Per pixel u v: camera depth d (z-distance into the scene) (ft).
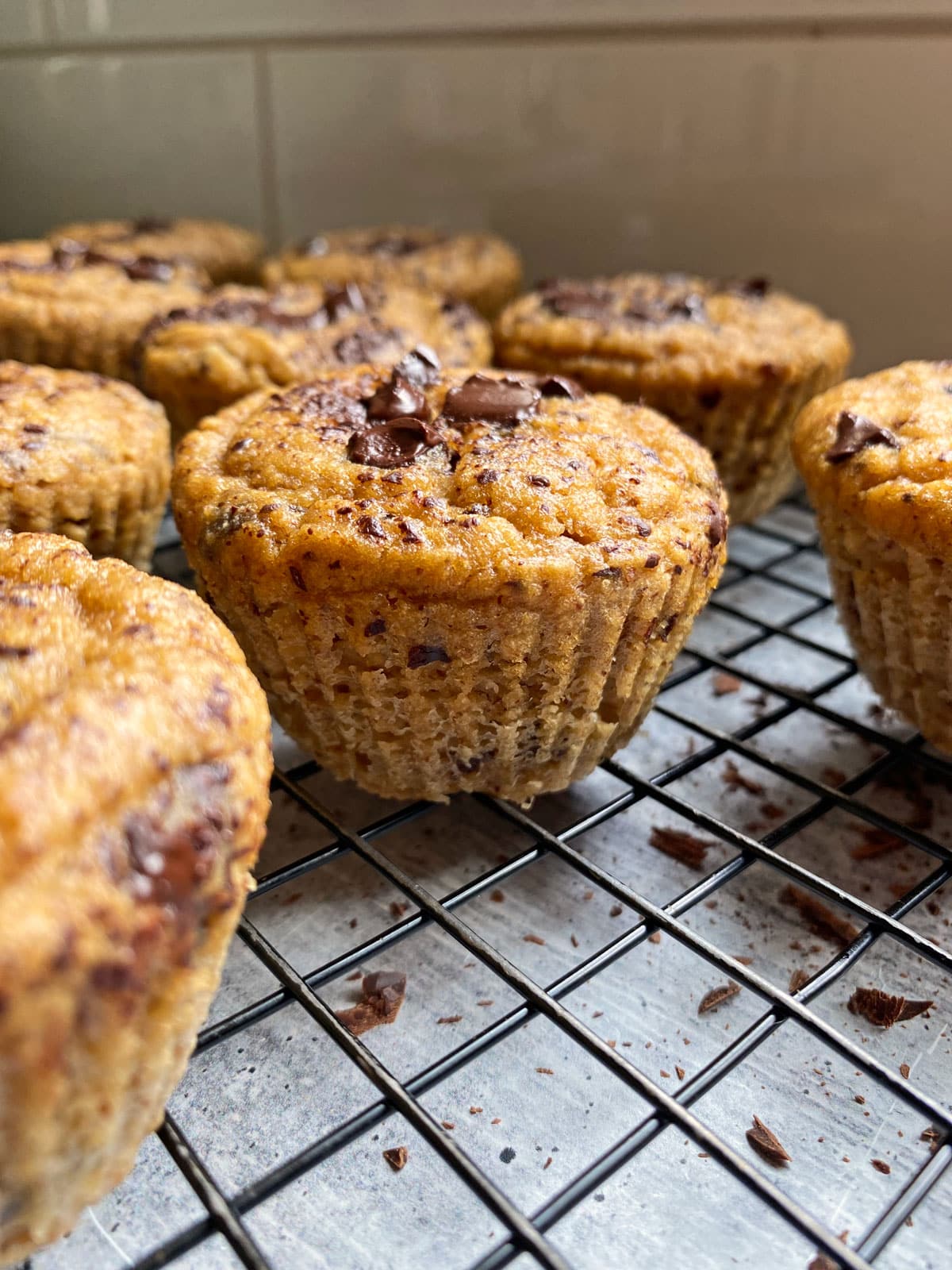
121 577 0.33
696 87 0.80
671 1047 0.37
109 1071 0.25
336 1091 0.35
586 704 0.43
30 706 0.27
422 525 0.40
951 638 0.45
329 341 0.66
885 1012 0.38
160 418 0.58
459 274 0.83
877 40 0.74
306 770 0.49
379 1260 0.30
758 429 0.65
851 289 0.82
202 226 0.94
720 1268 0.30
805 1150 0.34
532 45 0.83
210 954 0.28
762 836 0.47
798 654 0.61
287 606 0.41
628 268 0.89
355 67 0.88
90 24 0.90
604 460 0.44
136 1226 0.31
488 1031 0.33
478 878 0.40
